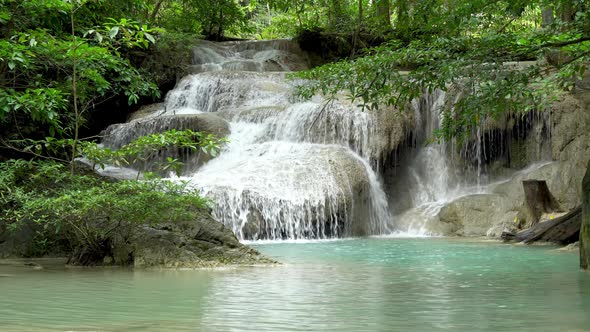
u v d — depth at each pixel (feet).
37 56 42.14
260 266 32.76
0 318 18.08
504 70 31.32
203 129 69.10
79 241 34.94
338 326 16.93
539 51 31.83
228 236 34.27
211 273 29.60
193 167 67.72
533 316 18.48
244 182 57.31
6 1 42.11
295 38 102.06
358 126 66.90
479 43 31.60
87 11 54.24
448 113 34.09
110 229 33.22
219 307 20.01
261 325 17.02
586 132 62.59
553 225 48.21
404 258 37.91
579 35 33.65
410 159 70.64
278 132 69.77
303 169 59.67
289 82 82.38
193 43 97.96
